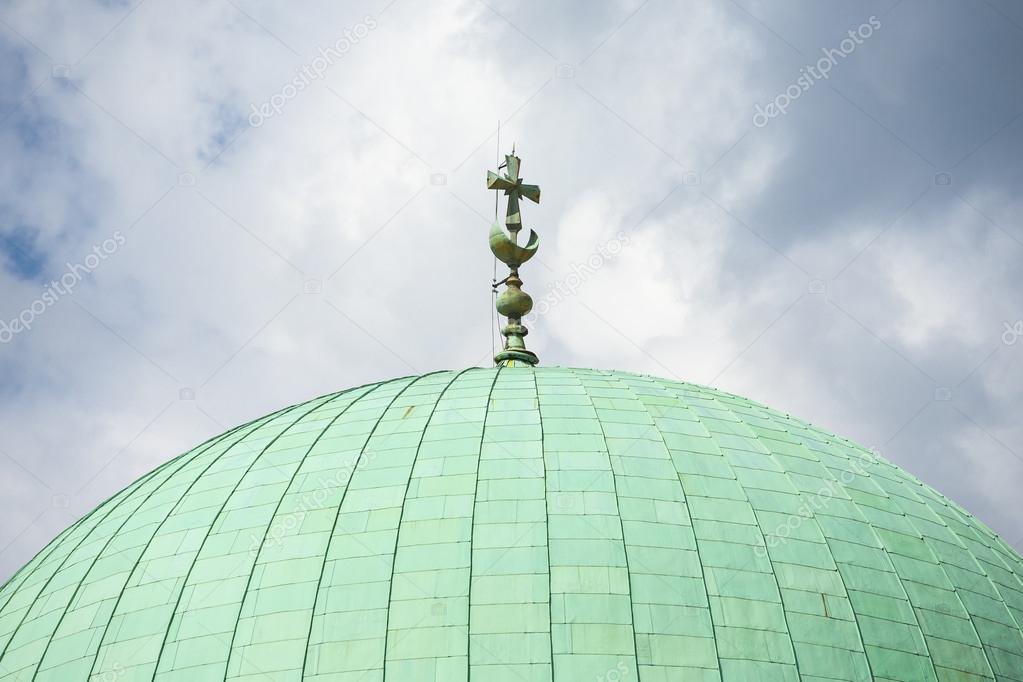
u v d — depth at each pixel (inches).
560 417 1072.8
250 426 1205.7
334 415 1141.7
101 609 984.3
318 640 887.1
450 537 938.7
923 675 921.5
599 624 880.9
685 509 973.8
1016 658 984.3
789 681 876.6
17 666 989.8
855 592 952.9
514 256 1402.6
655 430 1065.5
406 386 1185.4
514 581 904.3
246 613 917.8
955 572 1029.2
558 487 978.7
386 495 986.7
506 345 1366.9
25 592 1112.8
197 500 1064.2
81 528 1177.4
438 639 874.8
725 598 910.4
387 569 922.1
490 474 994.1
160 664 909.8
